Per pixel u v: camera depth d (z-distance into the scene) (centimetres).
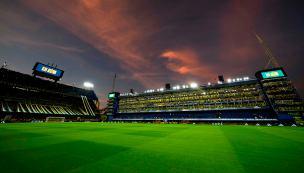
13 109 5891
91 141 1134
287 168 489
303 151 746
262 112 5241
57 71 8306
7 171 468
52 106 7650
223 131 2041
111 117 8875
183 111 7012
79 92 9756
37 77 7894
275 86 4947
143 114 8069
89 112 9219
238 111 5750
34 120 6131
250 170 473
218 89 6506
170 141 1127
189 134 1652
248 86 5881
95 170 479
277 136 1406
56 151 770
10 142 1055
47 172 461
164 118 7019
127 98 9444
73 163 557
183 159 608
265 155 666
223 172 457
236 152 730
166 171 468
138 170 479
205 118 5859
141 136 1471
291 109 4472
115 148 853
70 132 1869
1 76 6412
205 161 578
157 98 8025
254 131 2022
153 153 720
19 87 6862
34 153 722
